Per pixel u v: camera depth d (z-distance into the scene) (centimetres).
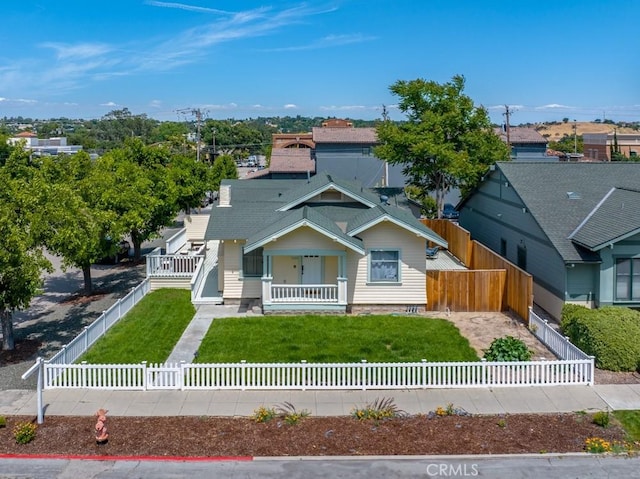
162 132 15812
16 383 1641
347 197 2659
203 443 1289
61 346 1973
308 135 10862
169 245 3241
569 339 1845
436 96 3756
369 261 2314
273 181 3425
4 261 1761
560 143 12450
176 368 1572
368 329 2066
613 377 1631
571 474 1169
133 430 1348
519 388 1570
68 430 1348
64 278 3031
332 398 1516
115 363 1769
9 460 1223
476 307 2312
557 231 2220
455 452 1248
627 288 2050
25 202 1922
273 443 1289
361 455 1239
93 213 2272
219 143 13675
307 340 1947
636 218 2034
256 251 2406
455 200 5456
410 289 2320
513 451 1250
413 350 1848
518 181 2667
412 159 3744
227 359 1773
